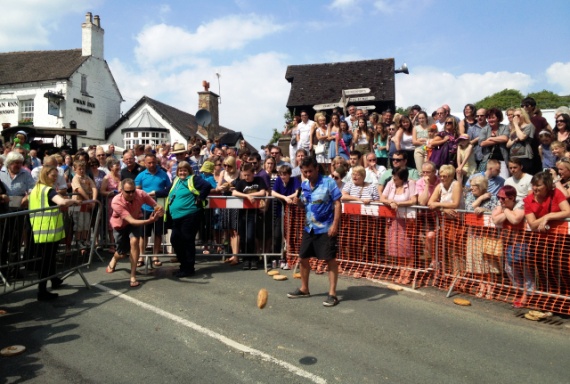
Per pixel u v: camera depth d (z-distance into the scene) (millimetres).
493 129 7582
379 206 6477
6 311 5141
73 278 6551
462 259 5836
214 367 3768
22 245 5281
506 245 5344
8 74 27234
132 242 6133
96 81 28844
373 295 5754
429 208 6086
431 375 3646
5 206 6250
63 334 4465
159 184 7465
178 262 7648
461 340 4344
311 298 5629
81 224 6367
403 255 6324
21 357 3965
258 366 3783
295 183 7258
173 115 30641
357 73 25078
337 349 4117
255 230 7230
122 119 29250
